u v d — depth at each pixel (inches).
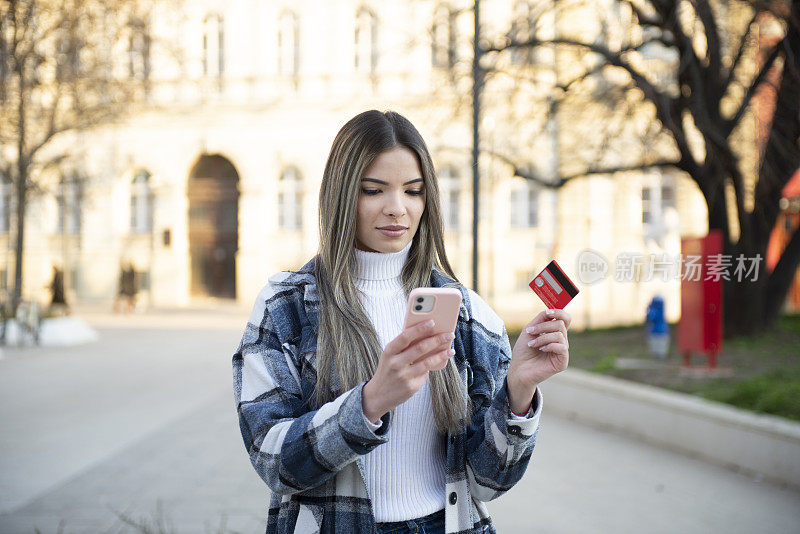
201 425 297.7
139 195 1079.6
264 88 1034.7
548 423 301.6
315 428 53.5
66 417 314.3
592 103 458.9
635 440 269.3
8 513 188.5
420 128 473.4
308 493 60.0
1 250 1077.8
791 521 179.5
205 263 1088.2
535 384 59.9
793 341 437.7
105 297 1063.6
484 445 61.1
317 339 61.2
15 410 329.7
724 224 443.8
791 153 415.8
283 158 1033.5
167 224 1053.8
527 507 192.1
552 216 941.2
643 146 452.4
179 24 729.0
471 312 67.9
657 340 391.2
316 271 64.5
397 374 50.6
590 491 205.6
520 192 951.0
